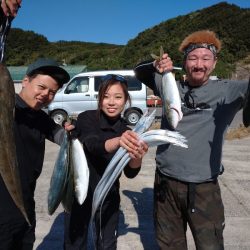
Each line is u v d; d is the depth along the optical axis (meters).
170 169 3.44
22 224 2.80
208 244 3.37
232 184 7.10
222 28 69.12
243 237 4.95
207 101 3.32
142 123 2.85
